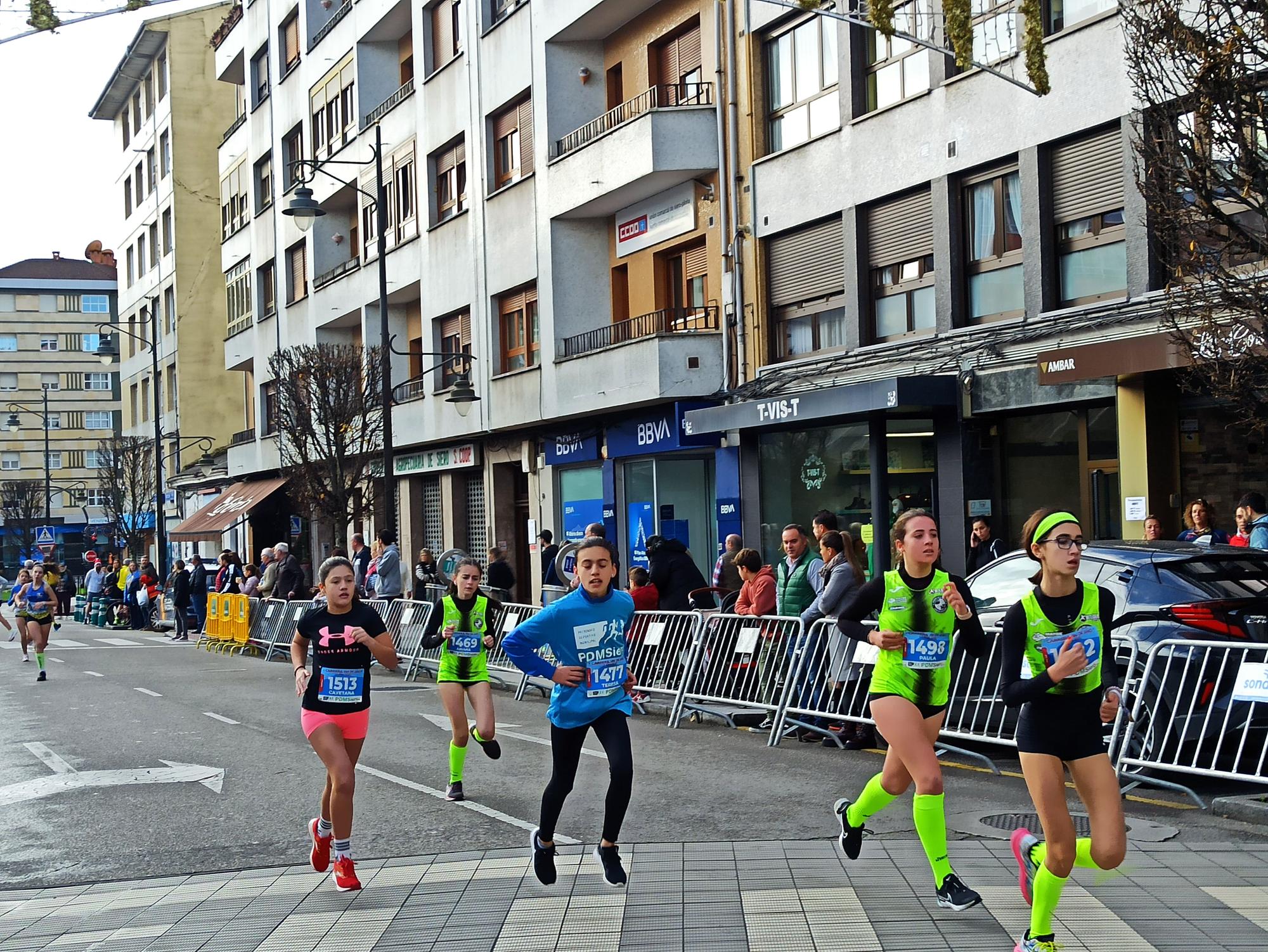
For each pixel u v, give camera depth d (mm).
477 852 8195
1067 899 6527
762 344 21984
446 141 31531
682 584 15078
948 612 6586
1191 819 8562
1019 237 17500
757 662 13023
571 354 26391
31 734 14883
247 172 45906
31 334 96812
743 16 22141
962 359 17828
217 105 56875
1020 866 5934
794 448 21000
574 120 26703
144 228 62031
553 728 7090
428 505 34938
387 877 7664
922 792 6367
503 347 29562
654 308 24875
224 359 56750
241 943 6480
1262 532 12930
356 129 36250
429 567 25406
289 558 28000
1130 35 10070
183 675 21969
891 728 6527
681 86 24062
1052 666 5402
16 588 28062
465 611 10172
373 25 34906
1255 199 9328
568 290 26562
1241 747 8727
